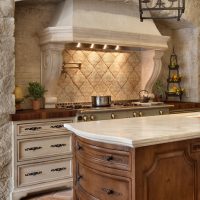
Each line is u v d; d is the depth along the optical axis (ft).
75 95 15.25
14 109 11.44
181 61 18.69
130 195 6.29
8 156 11.37
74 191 8.21
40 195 12.20
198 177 7.41
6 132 11.30
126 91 16.98
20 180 11.60
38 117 11.73
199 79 17.97
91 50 15.67
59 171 12.44
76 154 8.01
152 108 14.71
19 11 13.66
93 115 12.93
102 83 16.11
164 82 18.65
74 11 13.26
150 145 6.42
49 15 14.39
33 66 14.14
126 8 14.82
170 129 7.34
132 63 17.11
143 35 14.79
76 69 15.23
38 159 11.93
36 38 14.15
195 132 7.04
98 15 13.80
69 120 12.57
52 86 13.97
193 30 17.92
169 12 16.05
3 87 11.20
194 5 17.25
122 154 6.42
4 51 11.21
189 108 16.61
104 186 6.84
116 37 14.05
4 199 11.41
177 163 6.97
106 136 6.45
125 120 9.18
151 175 6.47
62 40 12.86
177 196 6.98
